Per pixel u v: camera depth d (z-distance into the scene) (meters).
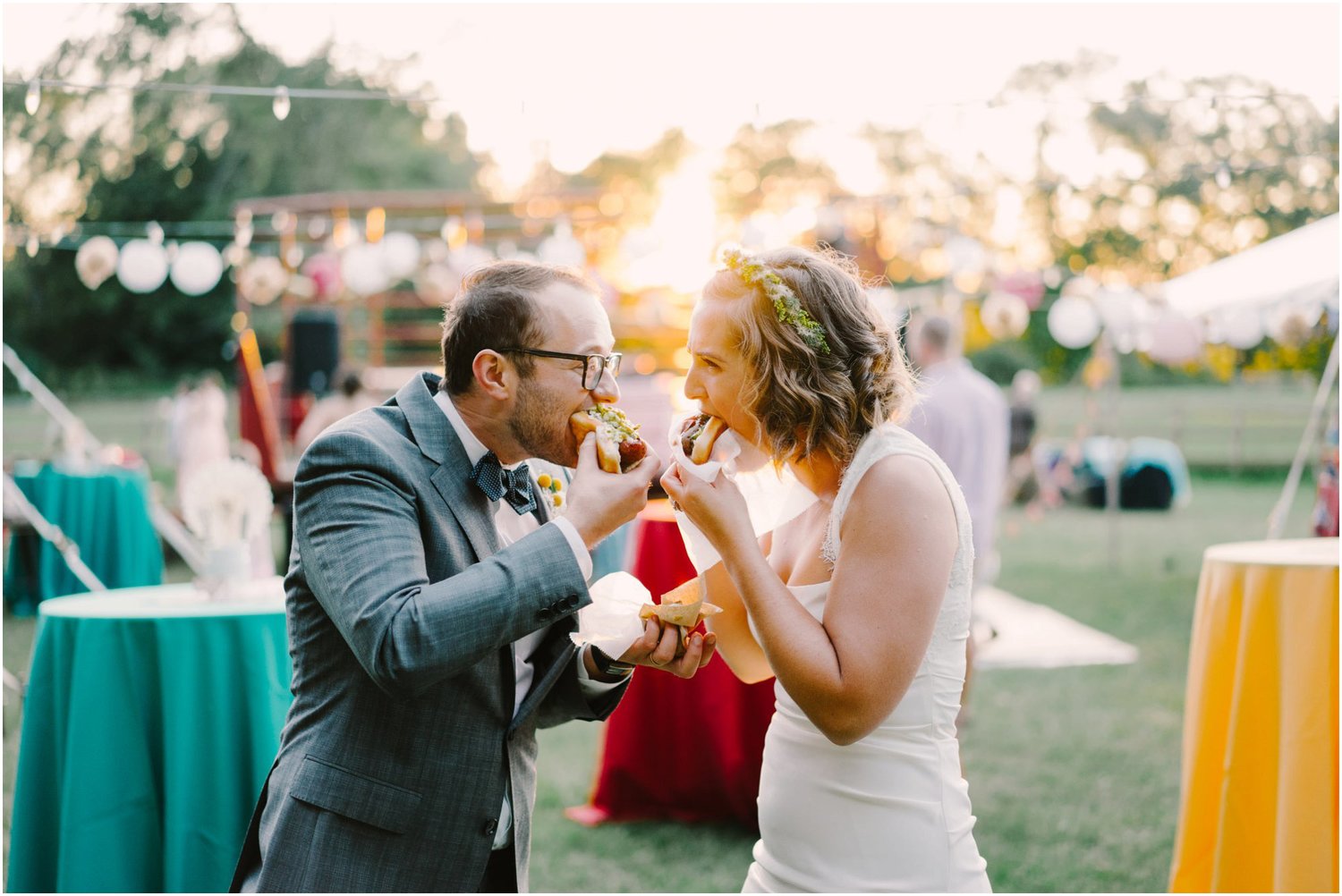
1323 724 2.70
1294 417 19.73
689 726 4.00
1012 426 12.98
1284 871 2.71
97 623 2.75
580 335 1.68
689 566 3.99
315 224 8.95
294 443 10.88
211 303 22.03
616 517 1.61
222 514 3.15
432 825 1.62
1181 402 21.11
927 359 5.25
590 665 1.84
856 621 1.54
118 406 21.56
